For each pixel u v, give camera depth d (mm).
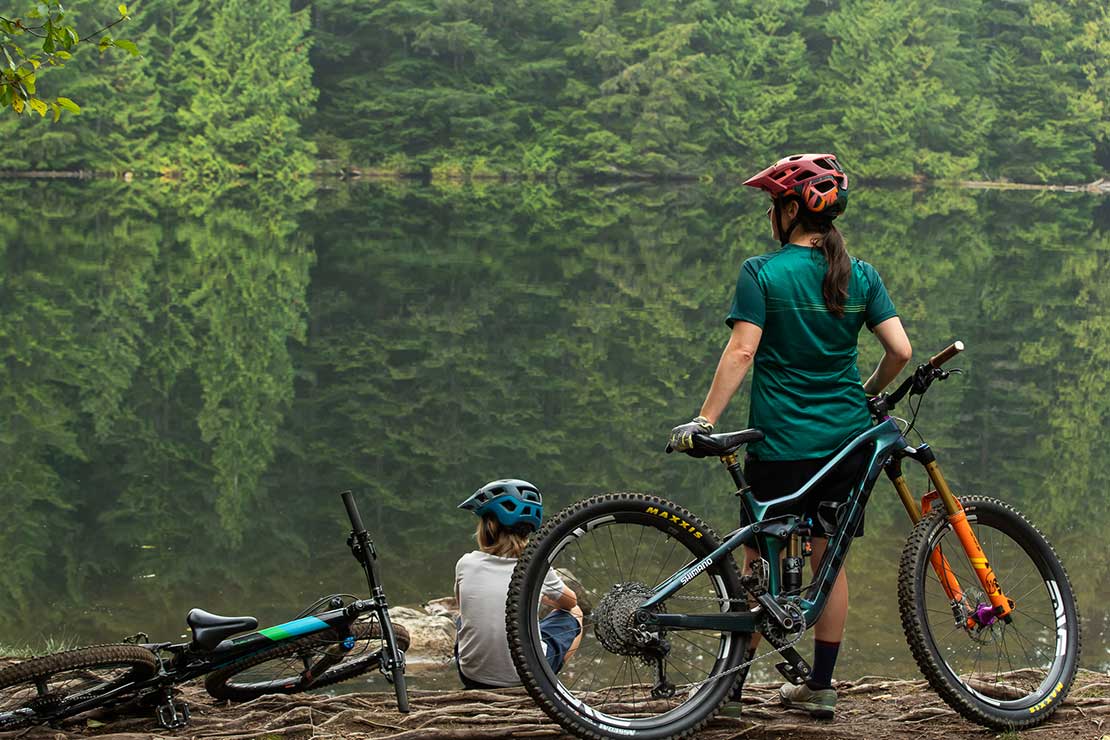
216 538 10109
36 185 55125
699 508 11039
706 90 71188
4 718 3562
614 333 21953
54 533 10133
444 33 69312
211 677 3914
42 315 21141
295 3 74875
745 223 48281
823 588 3592
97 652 3615
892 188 73062
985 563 3752
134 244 32906
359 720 3770
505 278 29172
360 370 18172
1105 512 11109
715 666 3525
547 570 3352
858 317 3623
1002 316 24078
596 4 72438
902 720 3840
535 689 3297
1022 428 14836
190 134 61688
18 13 43406
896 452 3742
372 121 69562
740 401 16562
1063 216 54812
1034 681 4195
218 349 19250
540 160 70188
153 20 62000
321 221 44156
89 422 14266
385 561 9477
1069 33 76000
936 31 73625
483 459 13266
